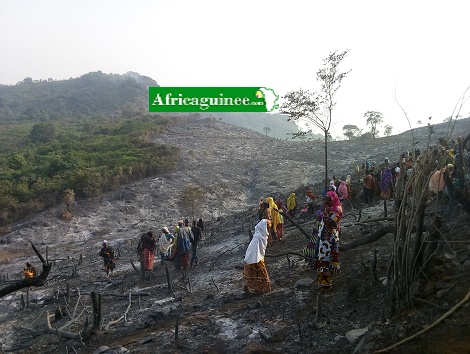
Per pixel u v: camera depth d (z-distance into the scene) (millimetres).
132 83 154750
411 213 5660
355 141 63469
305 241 13078
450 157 8211
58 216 35031
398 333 5039
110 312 10906
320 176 47188
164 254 16031
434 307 5238
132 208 37688
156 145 56312
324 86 18266
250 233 15148
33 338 10086
